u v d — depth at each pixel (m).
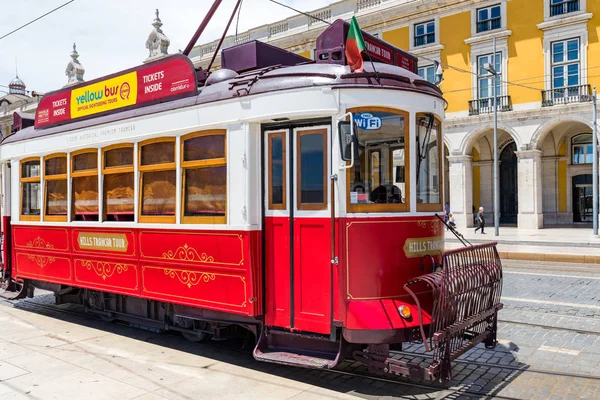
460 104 27.95
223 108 5.65
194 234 5.95
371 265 4.96
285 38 31.31
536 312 7.95
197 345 6.73
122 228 6.84
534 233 23.64
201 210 5.92
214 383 5.27
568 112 24.66
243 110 5.47
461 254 5.12
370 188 5.05
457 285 4.85
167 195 6.32
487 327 5.64
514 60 26.27
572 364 5.66
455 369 5.56
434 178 5.57
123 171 6.85
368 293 4.94
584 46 24.27
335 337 4.98
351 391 5.02
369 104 5.05
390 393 4.96
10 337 7.22
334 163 5.01
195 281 5.96
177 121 6.12
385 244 5.04
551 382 5.17
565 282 10.55
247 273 5.43
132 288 6.73
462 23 27.56
